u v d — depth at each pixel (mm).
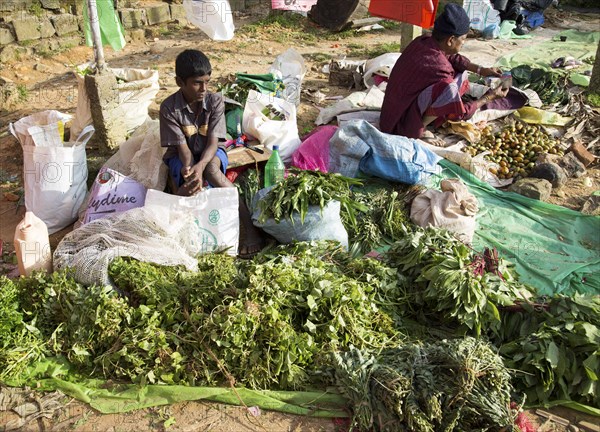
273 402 3127
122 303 3396
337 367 3172
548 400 3215
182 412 3111
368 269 3887
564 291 4121
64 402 3139
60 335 3424
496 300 3562
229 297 3406
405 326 3672
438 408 2898
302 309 3467
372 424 2977
